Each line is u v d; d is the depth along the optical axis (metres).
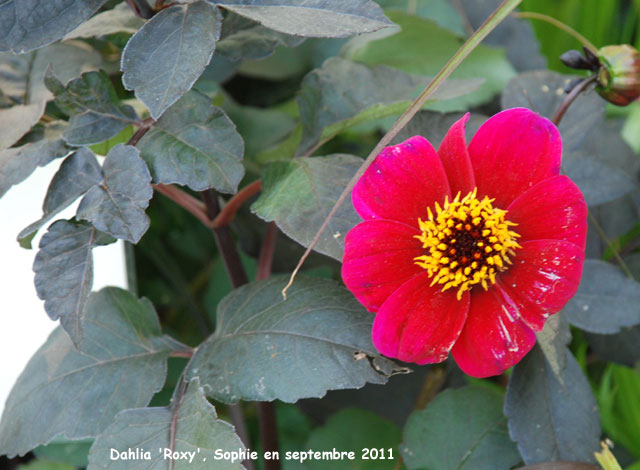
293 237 0.66
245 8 0.65
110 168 0.66
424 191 0.65
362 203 0.65
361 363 0.66
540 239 0.65
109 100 0.68
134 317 0.71
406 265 0.65
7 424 0.69
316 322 0.67
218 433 0.66
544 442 0.69
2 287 0.76
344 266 0.65
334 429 0.78
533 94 0.75
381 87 0.74
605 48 0.70
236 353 0.68
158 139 0.67
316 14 0.64
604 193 0.74
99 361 0.70
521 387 0.70
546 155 0.65
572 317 0.72
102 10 0.73
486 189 0.65
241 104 0.92
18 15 0.65
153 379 0.70
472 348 0.65
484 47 0.85
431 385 0.79
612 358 0.76
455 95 0.73
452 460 0.72
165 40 0.64
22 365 0.76
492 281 0.65
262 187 0.69
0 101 0.72
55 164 0.77
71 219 0.66
